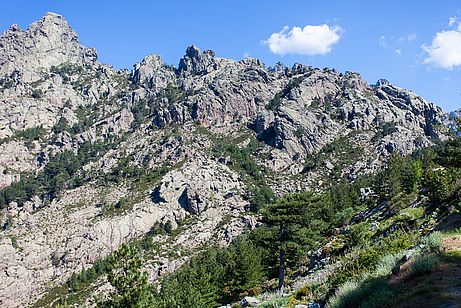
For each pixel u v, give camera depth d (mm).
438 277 15711
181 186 182250
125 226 165375
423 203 59594
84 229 167125
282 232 55375
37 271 149125
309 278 47250
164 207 173875
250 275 69188
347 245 54281
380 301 15852
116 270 31641
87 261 153625
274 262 68688
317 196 55781
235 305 44344
